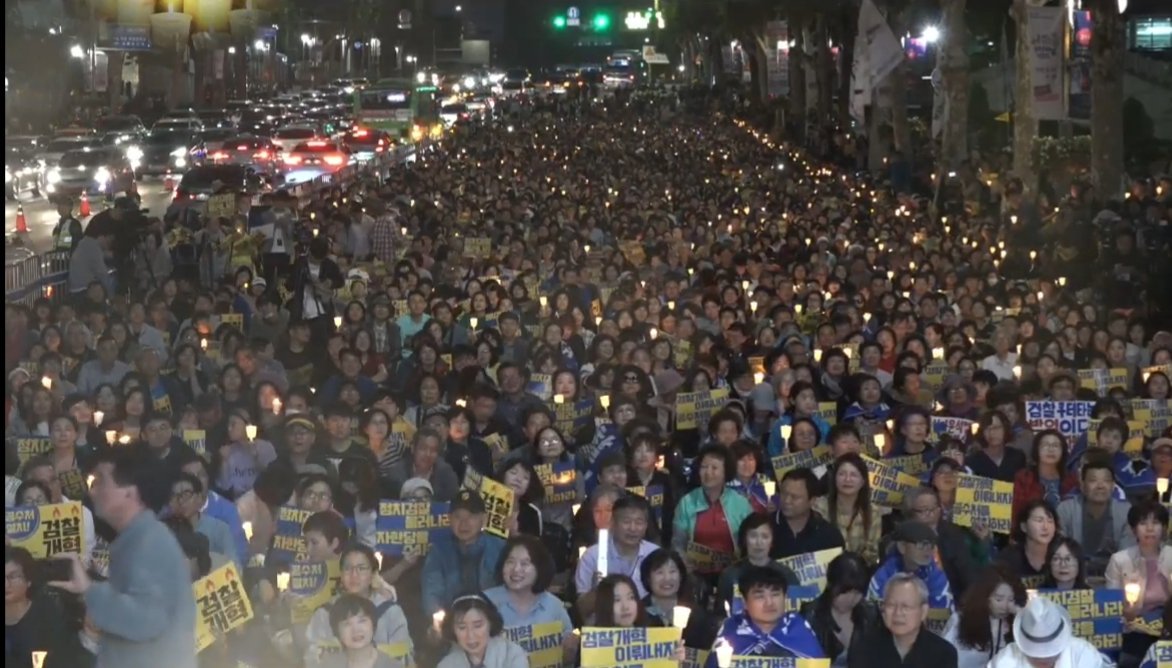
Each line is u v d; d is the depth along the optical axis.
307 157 66.12
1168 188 37.19
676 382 18.42
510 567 10.73
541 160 58.31
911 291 25.92
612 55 186.12
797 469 12.42
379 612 10.66
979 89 69.25
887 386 19.09
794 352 18.17
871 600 10.83
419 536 12.23
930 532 11.25
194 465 12.80
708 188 47.75
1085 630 11.13
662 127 88.25
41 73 81.19
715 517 12.92
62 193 48.88
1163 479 13.68
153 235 30.31
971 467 14.77
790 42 83.06
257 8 50.88
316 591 11.48
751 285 26.03
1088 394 17.36
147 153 63.09
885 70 43.19
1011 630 10.48
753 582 10.17
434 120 90.69
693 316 22.05
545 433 14.48
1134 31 75.12
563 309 22.42
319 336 21.14
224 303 23.11
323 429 15.09
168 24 47.97
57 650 10.34
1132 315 21.41
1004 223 36.00
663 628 10.06
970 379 17.73
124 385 16.59
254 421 15.96
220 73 104.81
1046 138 51.41
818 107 75.12
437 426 14.31
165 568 8.69
